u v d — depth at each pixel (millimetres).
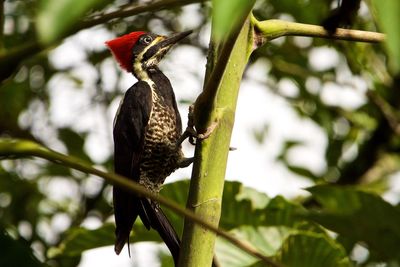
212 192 5164
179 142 7453
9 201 13156
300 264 7070
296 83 13125
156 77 10406
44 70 13406
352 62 12203
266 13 11070
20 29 11703
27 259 3926
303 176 12953
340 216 5344
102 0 2447
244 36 5301
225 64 4672
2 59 3855
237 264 7883
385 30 2410
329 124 13102
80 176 13453
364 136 13219
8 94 13406
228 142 5242
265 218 8039
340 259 7012
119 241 8594
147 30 12891
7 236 3928
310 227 7809
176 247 8219
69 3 2342
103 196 13461
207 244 5121
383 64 12133
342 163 13062
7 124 13266
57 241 13062
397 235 5332
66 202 13500
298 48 12977
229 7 2410
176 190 8547
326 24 5520
